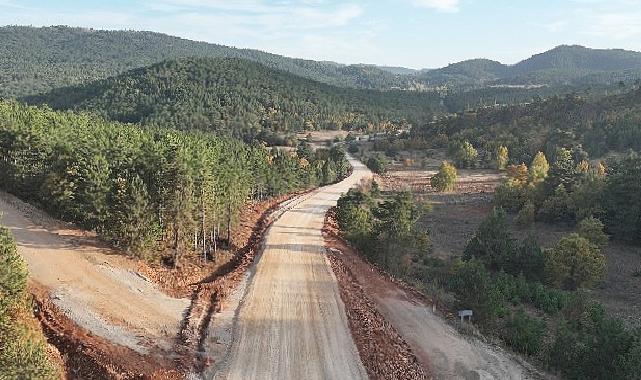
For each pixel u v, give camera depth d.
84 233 38.28
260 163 72.25
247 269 39.94
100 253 34.91
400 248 48.47
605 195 68.31
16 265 23.81
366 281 39.31
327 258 43.44
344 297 34.06
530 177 86.62
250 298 33.00
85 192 35.69
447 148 152.62
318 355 25.83
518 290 44.56
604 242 58.41
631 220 63.94
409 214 51.03
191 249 41.47
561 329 32.34
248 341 26.86
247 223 57.84
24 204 42.19
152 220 35.97
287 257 43.41
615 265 57.50
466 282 34.88
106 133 54.59
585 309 38.91
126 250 36.00
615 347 26.30
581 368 26.98
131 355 23.59
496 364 27.50
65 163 38.44
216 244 46.75
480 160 132.88
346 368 24.78
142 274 33.91
